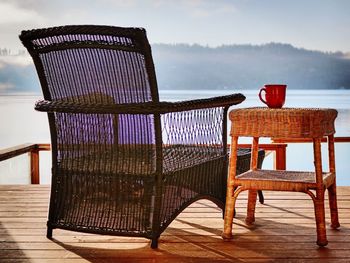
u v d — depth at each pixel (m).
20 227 2.82
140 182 2.39
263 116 2.44
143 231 2.41
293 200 3.59
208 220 2.99
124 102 2.37
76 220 2.52
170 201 2.50
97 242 2.52
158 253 2.34
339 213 3.14
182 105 2.37
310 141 4.42
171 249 2.40
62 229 2.64
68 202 2.53
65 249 2.40
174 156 2.59
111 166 2.43
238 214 3.15
